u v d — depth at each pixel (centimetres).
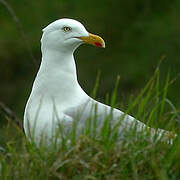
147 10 2552
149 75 2288
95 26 2481
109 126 898
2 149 930
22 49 2372
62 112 1062
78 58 2372
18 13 2438
